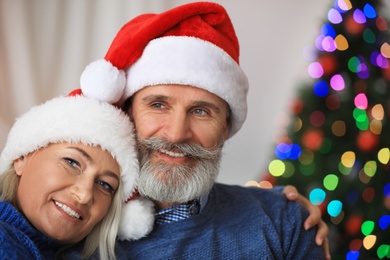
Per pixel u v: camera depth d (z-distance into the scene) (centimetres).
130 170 140
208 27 154
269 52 380
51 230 129
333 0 284
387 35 271
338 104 264
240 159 381
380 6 277
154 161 148
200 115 154
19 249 121
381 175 264
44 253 132
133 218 144
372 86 264
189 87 148
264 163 380
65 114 133
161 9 342
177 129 146
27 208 130
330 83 263
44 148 133
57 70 317
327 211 260
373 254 266
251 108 381
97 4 327
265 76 381
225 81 152
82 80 142
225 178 379
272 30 379
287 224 169
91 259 142
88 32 325
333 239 266
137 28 153
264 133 382
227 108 162
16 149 135
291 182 266
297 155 268
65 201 129
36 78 307
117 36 159
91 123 133
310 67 267
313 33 378
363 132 262
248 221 165
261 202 177
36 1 310
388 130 264
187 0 350
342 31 266
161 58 147
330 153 264
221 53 152
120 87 146
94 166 133
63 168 130
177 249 151
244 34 377
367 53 265
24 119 138
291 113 276
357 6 269
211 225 160
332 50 263
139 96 151
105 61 145
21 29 301
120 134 137
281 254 162
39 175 130
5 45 294
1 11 294
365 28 266
